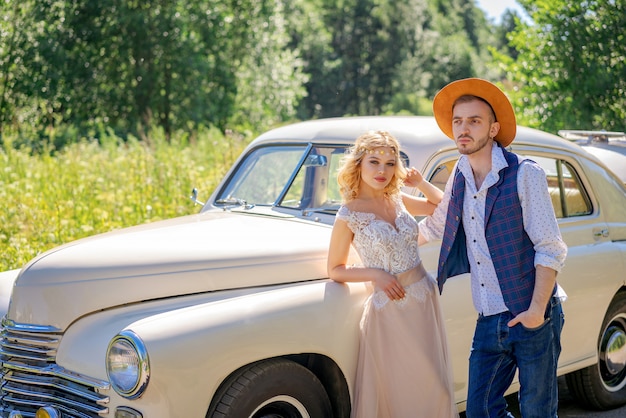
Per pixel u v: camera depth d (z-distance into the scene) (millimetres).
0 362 3814
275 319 3498
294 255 4000
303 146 4957
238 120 30047
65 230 7844
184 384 3221
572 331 4875
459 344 4258
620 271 5184
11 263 7059
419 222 4133
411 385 3793
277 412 3584
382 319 3770
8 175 10867
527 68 13867
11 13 23797
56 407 3549
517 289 3461
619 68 12742
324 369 3822
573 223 5086
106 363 3289
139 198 9227
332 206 4621
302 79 34625
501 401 3670
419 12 72438
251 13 30578
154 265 3777
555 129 13367
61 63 24188
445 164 4488
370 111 70688
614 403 5406
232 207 4973
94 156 12031
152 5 26984
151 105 26656
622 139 6930
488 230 3510
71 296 3729
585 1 13180
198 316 3365
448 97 3752
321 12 70000
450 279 4262
